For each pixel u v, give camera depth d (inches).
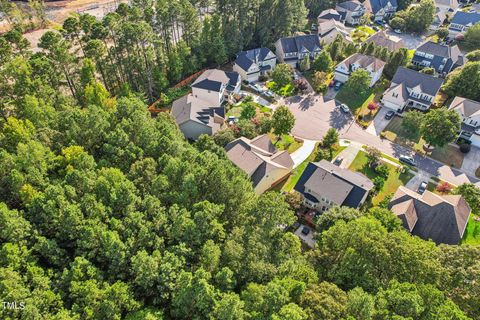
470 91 3442.4
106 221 1622.8
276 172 2598.4
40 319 1236.5
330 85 3895.2
